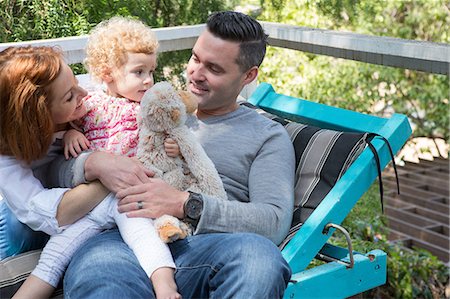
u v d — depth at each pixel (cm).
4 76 215
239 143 248
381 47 305
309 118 284
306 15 562
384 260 252
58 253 220
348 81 594
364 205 480
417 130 633
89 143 234
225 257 207
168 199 220
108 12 439
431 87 614
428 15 600
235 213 222
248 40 248
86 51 249
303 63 572
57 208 221
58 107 221
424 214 564
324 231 240
